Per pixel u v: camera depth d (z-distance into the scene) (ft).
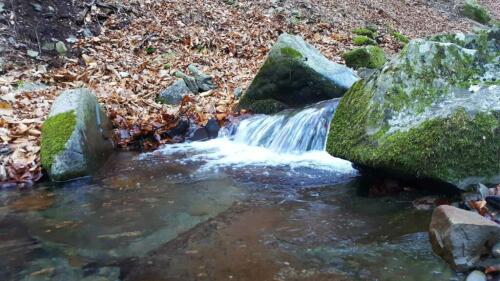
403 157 11.55
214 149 18.40
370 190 13.08
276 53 21.21
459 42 13.84
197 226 11.34
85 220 11.93
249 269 9.23
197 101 22.63
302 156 17.07
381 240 10.12
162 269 9.38
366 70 27.96
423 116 11.94
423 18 53.31
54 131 15.56
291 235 10.61
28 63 24.73
